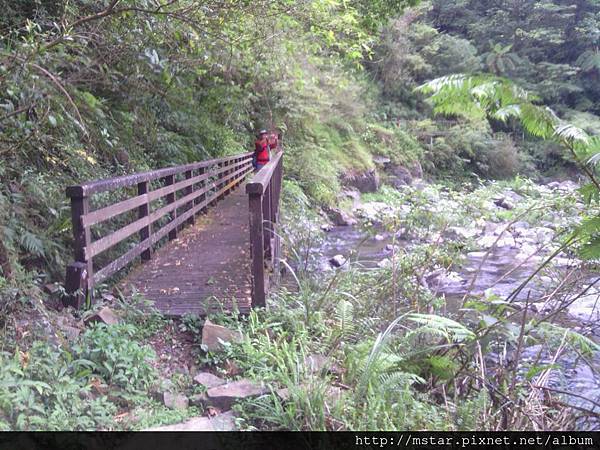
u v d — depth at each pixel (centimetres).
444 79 408
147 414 313
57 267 545
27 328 359
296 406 315
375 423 300
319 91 2069
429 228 646
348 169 2323
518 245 1113
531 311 597
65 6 545
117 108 918
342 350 425
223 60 845
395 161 2662
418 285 545
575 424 358
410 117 3097
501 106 413
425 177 2856
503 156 2984
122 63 730
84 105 654
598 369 477
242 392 342
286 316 452
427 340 473
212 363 399
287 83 1862
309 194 1952
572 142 424
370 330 472
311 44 1004
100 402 309
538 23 3381
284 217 1023
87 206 459
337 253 1180
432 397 388
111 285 578
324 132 2344
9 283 390
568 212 588
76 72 664
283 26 879
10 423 266
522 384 393
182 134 1268
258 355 380
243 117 1778
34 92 462
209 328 418
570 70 3259
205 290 531
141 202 609
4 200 496
